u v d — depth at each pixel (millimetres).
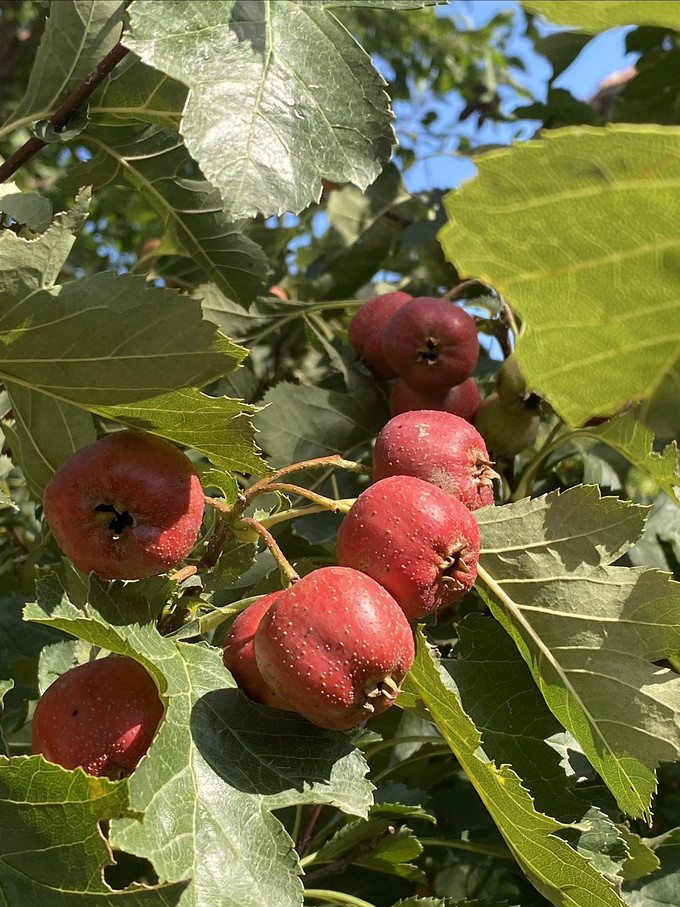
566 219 63
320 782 112
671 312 65
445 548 118
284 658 108
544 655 147
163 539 119
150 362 120
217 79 110
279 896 101
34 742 113
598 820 145
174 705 111
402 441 139
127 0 156
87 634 107
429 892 183
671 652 138
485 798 131
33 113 162
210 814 104
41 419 149
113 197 350
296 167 110
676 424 69
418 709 137
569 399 70
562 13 65
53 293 116
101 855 98
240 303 208
